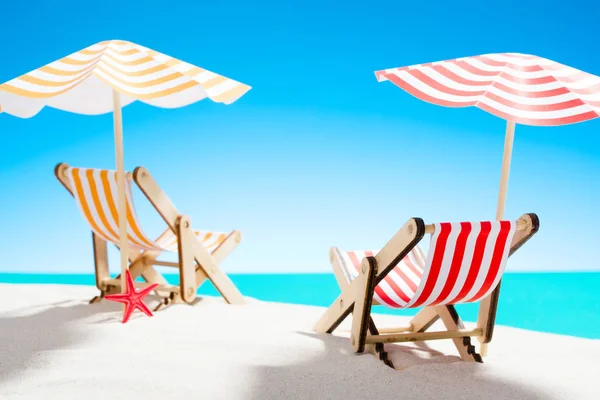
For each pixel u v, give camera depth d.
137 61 2.94
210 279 4.01
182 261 3.75
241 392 2.05
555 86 2.27
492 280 2.46
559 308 6.16
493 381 2.33
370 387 2.18
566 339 3.26
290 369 2.34
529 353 2.88
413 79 2.28
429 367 2.47
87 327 2.96
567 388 2.27
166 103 3.72
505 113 2.08
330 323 3.05
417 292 2.39
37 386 2.00
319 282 8.55
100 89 3.79
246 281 8.73
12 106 3.16
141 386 2.03
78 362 2.30
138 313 3.49
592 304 6.45
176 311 3.61
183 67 2.98
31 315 3.39
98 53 2.97
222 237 4.47
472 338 3.19
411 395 2.11
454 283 2.39
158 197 3.62
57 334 2.81
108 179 3.35
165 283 4.37
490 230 2.25
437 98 2.15
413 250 3.25
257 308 3.94
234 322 3.32
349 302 2.82
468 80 2.31
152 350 2.53
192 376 2.19
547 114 2.10
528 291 7.71
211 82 2.89
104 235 3.77
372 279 2.54
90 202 3.55
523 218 2.35
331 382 2.21
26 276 9.05
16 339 2.69
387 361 2.54
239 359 2.46
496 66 2.45
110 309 3.62
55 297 4.14
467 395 2.14
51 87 2.59
